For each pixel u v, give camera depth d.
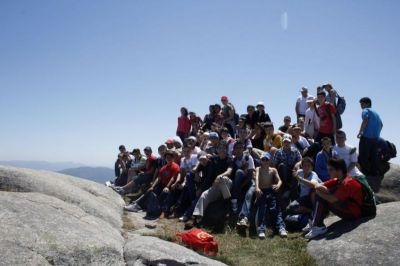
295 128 13.77
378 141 13.66
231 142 14.09
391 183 13.20
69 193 10.63
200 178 12.72
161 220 11.98
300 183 11.49
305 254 8.86
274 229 10.79
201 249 9.22
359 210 9.49
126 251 8.04
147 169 15.34
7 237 6.62
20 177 10.37
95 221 9.41
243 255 9.26
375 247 8.02
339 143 11.80
